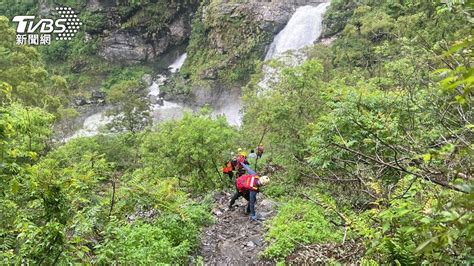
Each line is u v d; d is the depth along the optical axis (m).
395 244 3.57
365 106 7.59
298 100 11.64
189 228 7.93
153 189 8.10
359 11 27.80
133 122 30.20
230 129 13.27
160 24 51.34
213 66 42.66
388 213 3.64
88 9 52.75
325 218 7.88
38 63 32.75
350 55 23.97
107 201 6.90
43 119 8.96
